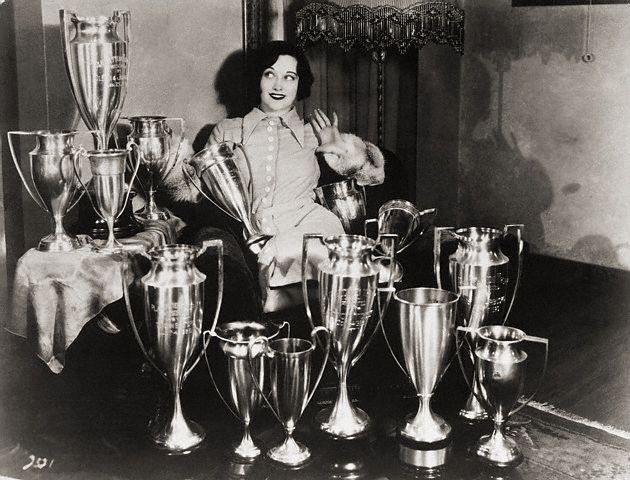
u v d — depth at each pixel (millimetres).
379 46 3447
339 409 2262
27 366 2707
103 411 2445
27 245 3021
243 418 2115
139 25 3211
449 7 3473
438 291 2234
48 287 2316
